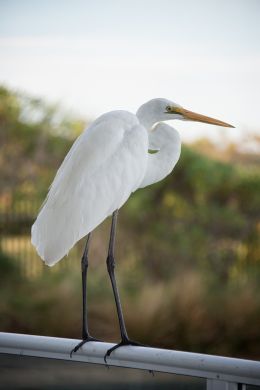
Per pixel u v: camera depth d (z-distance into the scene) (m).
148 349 4.06
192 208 16.41
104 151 5.20
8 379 5.41
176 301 12.66
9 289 13.89
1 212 16.02
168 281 14.23
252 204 16.44
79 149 5.22
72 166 5.17
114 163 5.22
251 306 12.64
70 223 5.04
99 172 5.16
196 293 12.91
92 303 12.79
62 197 5.10
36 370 5.60
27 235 15.65
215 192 16.81
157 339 12.05
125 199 5.30
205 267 15.63
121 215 15.49
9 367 5.41
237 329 12.27
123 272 14.77
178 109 6.14
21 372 5.49
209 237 16.08
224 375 3.75
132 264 15.27
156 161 6.05
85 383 6.01
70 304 12.77
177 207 16.47
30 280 14.25
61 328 12.25
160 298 12.77
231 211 16.33
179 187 16.64
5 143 16.72
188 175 16.56
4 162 16.53
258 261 15.87
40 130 16.86
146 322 12.14
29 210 15.90
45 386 5.70
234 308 12.56
